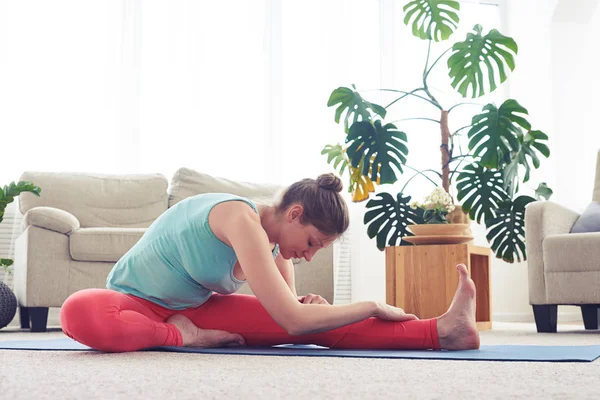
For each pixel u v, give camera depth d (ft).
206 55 16.61
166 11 16.40
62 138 15.66
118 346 5.75
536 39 17.70
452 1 13.05
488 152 11.97
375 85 17.57
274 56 17.10
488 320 12.42
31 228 11.79
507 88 18.02
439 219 11.96
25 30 15.61
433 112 17.44
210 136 16.44
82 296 5.72
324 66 17.20
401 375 4.16
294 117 17.03
